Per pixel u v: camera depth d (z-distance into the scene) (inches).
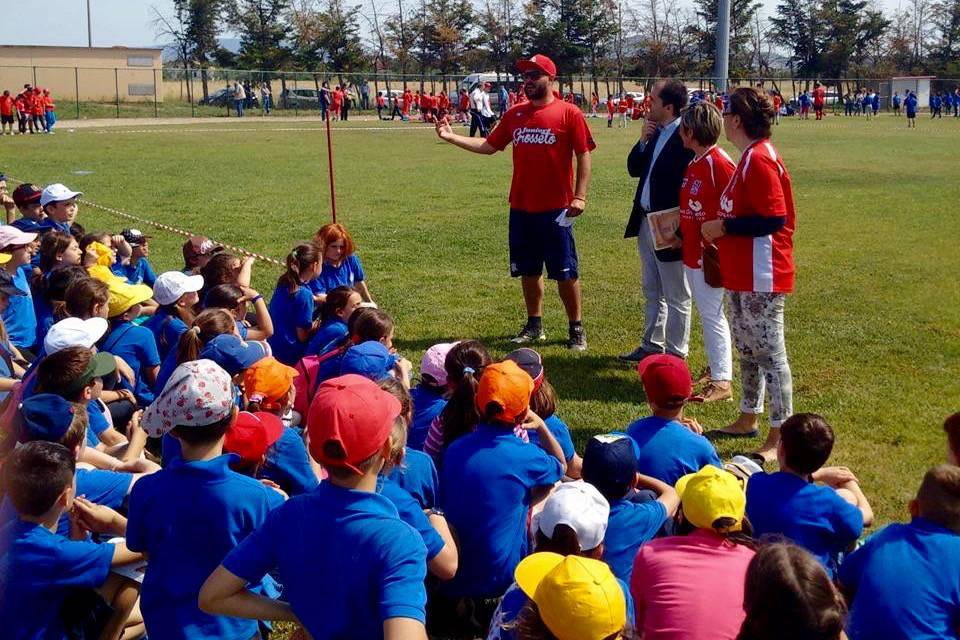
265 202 760.3
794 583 101.8
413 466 175.5
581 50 3179.1
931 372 324.8
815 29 3545.8
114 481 172.6
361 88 2642.7
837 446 262.1
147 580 141.6
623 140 1510.8
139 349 252.5
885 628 136.2
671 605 132.0
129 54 2524.6
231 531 139.3
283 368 188.1
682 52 3555.6
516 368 175.6
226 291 271.6
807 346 354.9
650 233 327.3
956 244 559.2
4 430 170.2
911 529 143.2
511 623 124.0
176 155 1161.4
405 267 509.0
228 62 3299.7
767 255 245.6
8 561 137.3
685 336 329.1
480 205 745.0
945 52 3710.6
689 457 192.2
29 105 1520.7
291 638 140.3
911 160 1108.5
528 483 171.5
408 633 109.5
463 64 3363.7
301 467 182.4
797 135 1612.9
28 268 347.3
